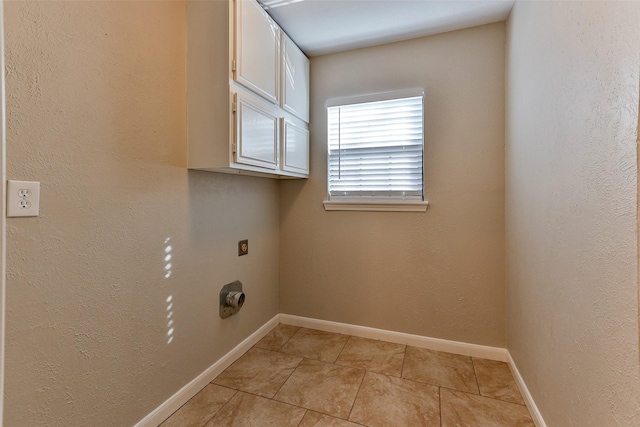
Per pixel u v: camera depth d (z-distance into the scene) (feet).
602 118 2.89
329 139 7.79
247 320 6.97
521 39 5.27
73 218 3.48
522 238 5.26
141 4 4.25
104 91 3.78
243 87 5.13
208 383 5.65
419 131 7.04
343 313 7.79
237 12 4.87
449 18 6.23
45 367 3.24
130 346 4.19
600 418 2.96
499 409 4.98
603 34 2.86
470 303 6.72
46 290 3.24
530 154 4.82
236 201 6.53
